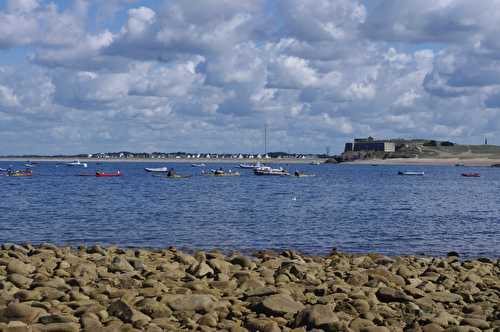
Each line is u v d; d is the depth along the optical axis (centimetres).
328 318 1307
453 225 4575
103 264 2011
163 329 1271
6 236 3716
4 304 1412
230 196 7962
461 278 2000
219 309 1416
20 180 13188
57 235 3769
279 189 10056
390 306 1512
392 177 17612
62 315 1309
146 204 6378
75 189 9569
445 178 17450
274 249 3225
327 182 13450
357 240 3684
